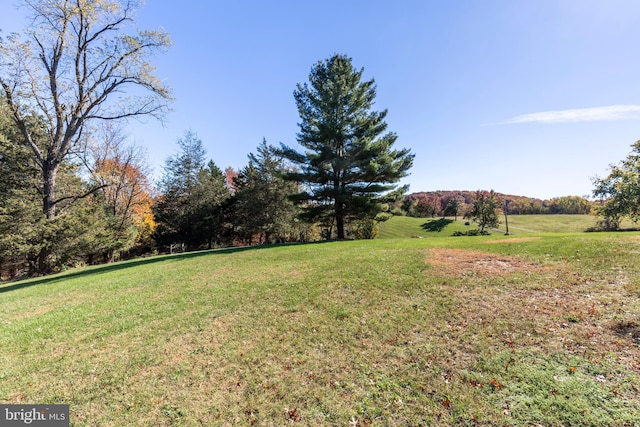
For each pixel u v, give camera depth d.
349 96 21.20
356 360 4.38
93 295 9.13
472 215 43.25
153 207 34.16
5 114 16.19
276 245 18.91
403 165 21.80
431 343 4.67
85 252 20.45
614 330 4.49
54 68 16.12
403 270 8.70
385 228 47.81
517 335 4.65
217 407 3.56
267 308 6.67
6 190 17.66
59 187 20.69
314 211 22.06
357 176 21.16
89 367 4.64
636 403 3.05
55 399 3.87
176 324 6.11
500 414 3.11
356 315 5.96
